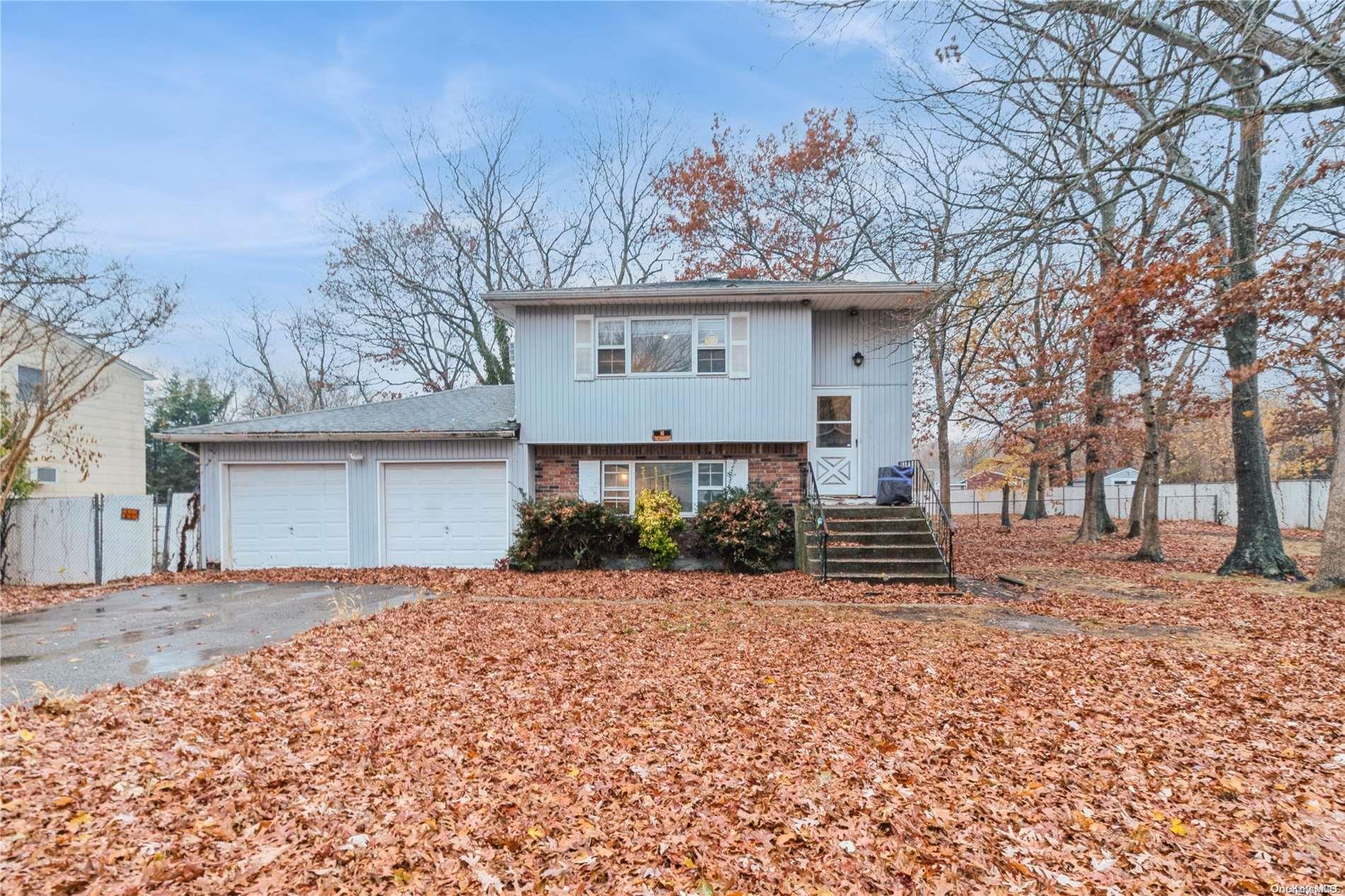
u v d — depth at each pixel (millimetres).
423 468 14062
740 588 11219
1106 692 5910
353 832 3465
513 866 3240
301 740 4660
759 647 7449
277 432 13539
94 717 4957
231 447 14000
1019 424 17969
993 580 12203
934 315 10148
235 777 4012
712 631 8211
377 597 10711
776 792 4047
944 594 10609
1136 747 4746
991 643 7641
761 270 25250
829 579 11516
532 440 13859
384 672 6344
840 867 3275
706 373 13648
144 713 5066
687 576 12516
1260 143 8805
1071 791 4094
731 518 12680
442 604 9930
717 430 13609
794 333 13594
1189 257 8797
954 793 4066
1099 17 6625
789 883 3145
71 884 2871
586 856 3328
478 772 4246
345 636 7773
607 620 8828
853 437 14211
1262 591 10977
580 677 6293
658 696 5781
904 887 3127
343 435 13586
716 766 4422
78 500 13055
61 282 13477
